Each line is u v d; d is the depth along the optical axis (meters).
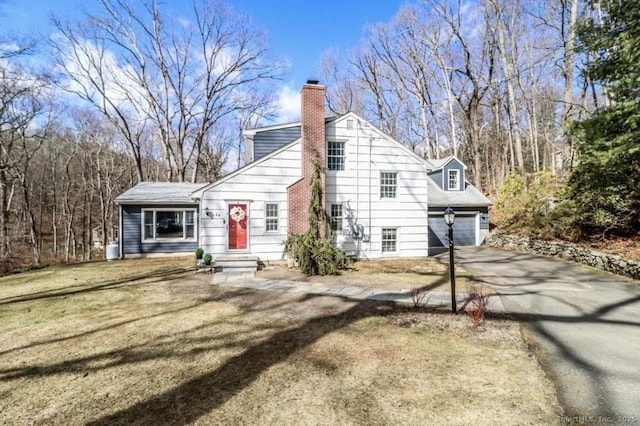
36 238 22.58
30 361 4.59
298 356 4.62
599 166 10.27
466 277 10.05
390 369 4.18
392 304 7.22
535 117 27.55
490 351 4.70
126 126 23.97
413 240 14.20
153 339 5.35
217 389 3.76
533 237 14.84
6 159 21.00
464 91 28.47
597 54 10.89
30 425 3.15
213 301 7.66
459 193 19.48
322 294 8.20
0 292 9.21
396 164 14.07
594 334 5.28
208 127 27.20
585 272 10.30
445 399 3.48
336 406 3.38
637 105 8.73
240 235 12.58
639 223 11.20
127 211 15.55
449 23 27.45
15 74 18.16
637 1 8.74
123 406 3.45
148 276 10.92
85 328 5.94
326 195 13.29
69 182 28.25
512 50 25.52
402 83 32.22
